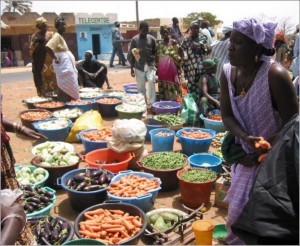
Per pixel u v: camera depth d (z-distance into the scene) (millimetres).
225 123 2500
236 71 2375
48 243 3010
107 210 3514
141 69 8688
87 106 7906
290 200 1820
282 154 1900
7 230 1760
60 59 7793
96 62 10211
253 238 1921
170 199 4383
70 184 4059
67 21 22531
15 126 3211
